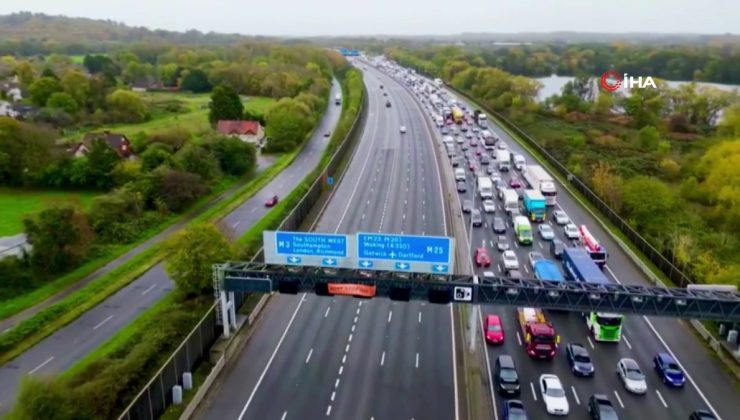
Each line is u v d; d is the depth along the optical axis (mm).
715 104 168750
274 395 46719
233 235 82062
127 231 85688
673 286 63750
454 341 55031
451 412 44469
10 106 159000
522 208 95250
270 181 117625
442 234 83625
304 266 51781
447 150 133250
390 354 52688
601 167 104812
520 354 52406
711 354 52594
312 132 163375
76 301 64938
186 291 59625
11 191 106625
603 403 43188
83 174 106375
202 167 109438
